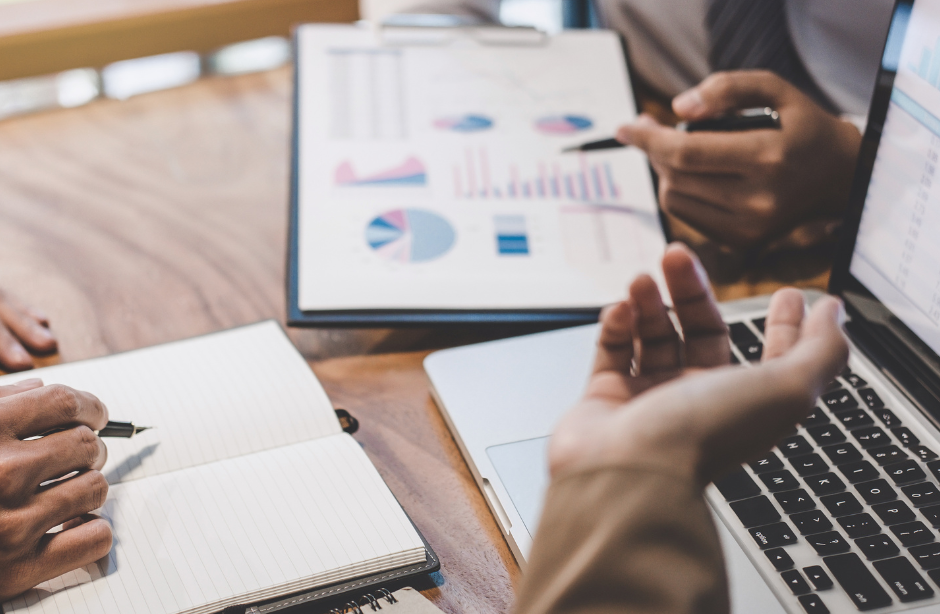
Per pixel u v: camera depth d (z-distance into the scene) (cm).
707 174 68
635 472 23
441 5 98
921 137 48
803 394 27
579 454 24
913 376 51
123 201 77
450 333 63
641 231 69
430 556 44
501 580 44
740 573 40
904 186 50
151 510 45
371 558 43
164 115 90
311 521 45
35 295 66
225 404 52
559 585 22
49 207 76
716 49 93
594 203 71
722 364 36
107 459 48
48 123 88
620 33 93
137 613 40
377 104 80
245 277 69
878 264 53
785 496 44
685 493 23
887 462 46
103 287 67
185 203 77
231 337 58
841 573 40
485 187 72
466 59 87
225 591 41
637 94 85
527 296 62
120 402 52
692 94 72
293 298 61
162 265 70
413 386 58
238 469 48
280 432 51
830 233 72
